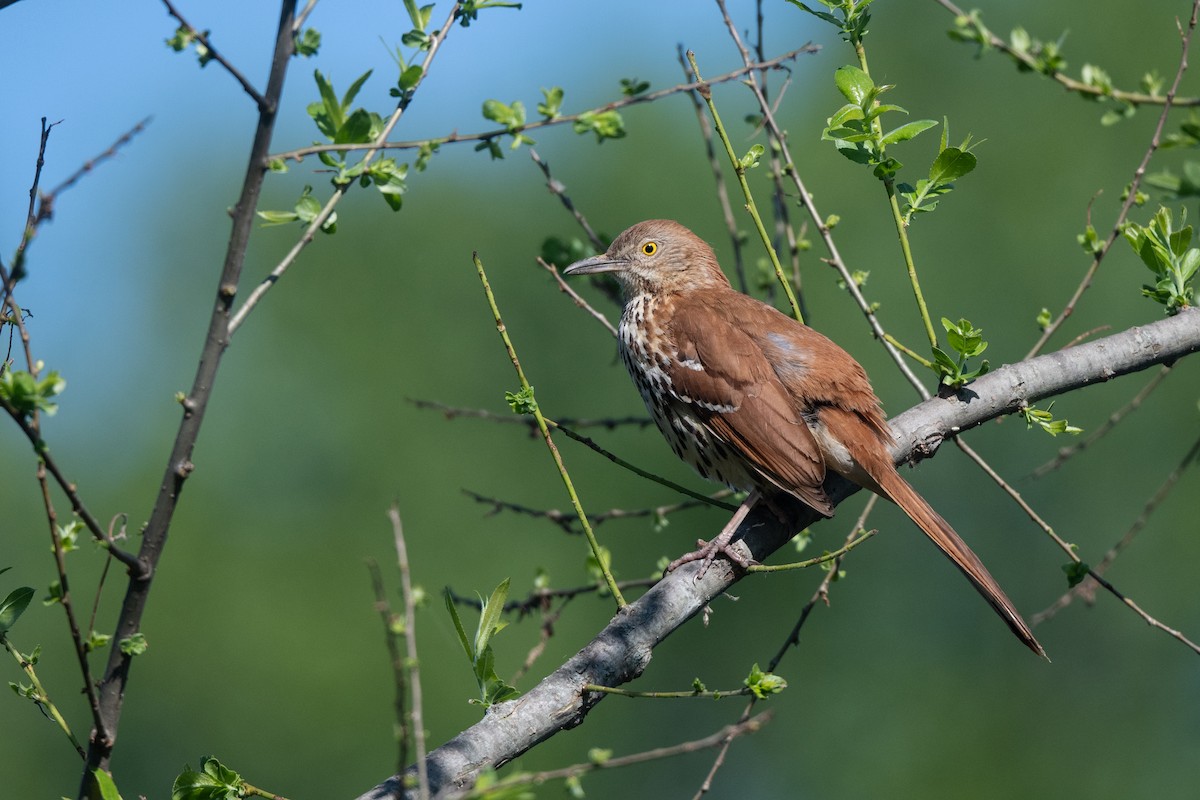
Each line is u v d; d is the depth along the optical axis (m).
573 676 4.23
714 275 7.02
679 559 4.94
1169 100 5.00
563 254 7.44
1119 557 15.80
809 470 5.66
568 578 17.50
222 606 16.98
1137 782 15.46
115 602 16.59
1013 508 16.03
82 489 17.61
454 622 4.15
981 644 16.17
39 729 16.09
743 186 5.38
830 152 17.61
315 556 17.53
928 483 16.33
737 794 16.86
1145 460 15.72
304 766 16.31
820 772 16.41
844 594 16.72
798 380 5.90
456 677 16.44
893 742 16.23
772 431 5.80
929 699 16.22
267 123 3.79
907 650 16.41
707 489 7.96
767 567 4.82
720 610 17.19
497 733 4.04
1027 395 5.38
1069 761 15.66
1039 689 15.95
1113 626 15.84
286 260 3.87
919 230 17.02
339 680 16.58
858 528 5.67
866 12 5.23
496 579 17.45
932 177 5.20
